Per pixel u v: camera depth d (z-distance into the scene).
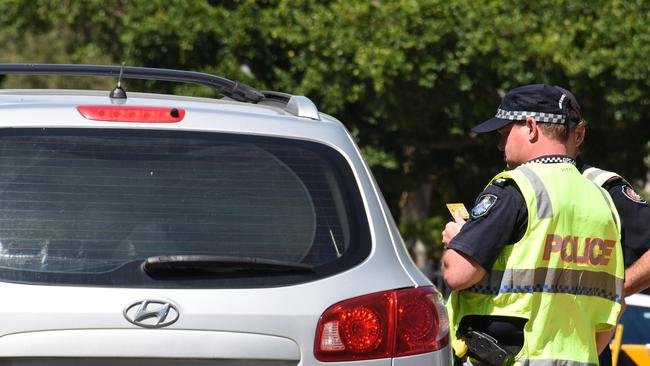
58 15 45.59
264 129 10.04
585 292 10.45
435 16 40.66
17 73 12.30
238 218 9.33
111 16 46.28
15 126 9.55
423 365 9.30
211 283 8.93
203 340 8.76
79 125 9.66
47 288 8.73
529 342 10.17
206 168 9.56
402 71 40.62
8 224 9.01
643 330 18.86
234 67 42.44
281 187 9.63
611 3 41.12
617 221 10.76
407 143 44.25
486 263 10.12
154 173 9.44
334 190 9.77
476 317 10.48
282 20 42.31
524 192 10.12
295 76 43.28
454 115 42.19
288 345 8.91
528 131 10.77
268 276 9.08
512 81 41.53
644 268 11.36
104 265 8.90
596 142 45.22
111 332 8.66
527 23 40.97
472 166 47.94
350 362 9.04
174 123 9.83
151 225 9.14
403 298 9.34
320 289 9.10
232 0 44.69
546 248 10.17
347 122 43.84
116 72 12.51
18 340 8.59
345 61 41.25
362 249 9.49
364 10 40.94
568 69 40.69
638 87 41.31
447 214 54.12
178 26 41.72
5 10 46.94
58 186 9.23
